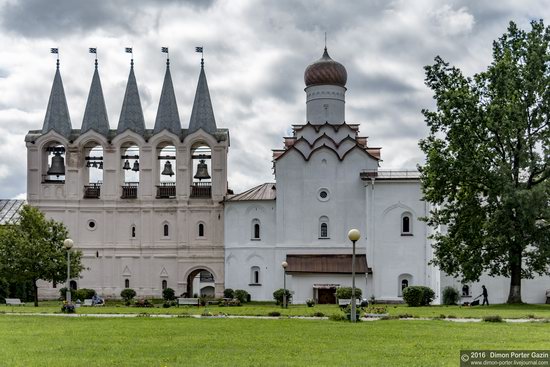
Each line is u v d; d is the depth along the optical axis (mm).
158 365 19344
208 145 74625
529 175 50188
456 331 28359
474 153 49094
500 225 46531
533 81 48812
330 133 73812
